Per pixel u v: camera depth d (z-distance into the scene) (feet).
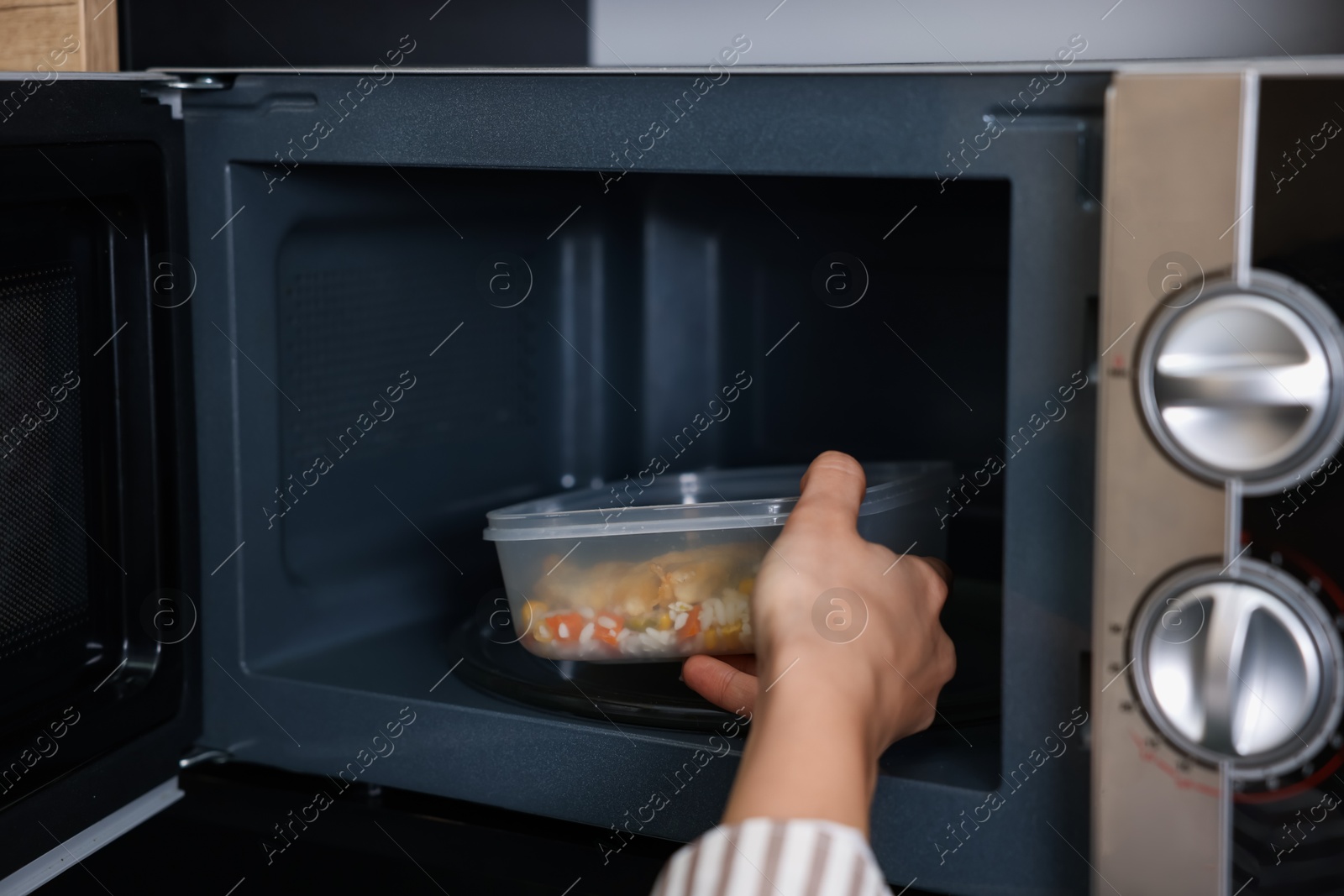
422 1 3.06
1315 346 1.66
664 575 2.32
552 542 2.36
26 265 2.16
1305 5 2.85
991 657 2.58
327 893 2.12
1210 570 1.73
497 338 3.30
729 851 1.30
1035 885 1.95
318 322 2.68
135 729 2.39
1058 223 1.82
